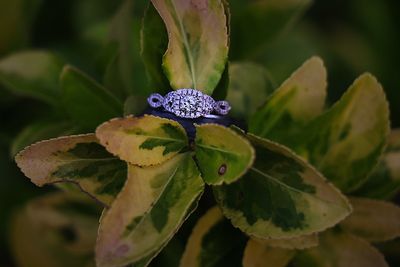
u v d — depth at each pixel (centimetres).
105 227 24
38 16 39
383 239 30
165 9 26
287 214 26
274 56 38
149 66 27
